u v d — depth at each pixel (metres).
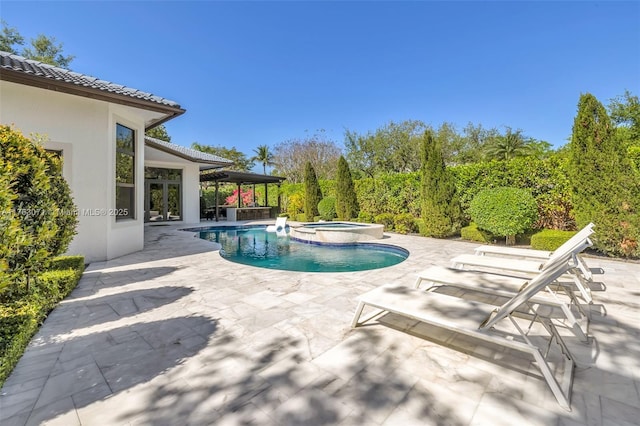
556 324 3.32
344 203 15.79
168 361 2.56
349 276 5.43
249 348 2.79
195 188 17.36
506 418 1.87
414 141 28.64
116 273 5.68
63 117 6.32
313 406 1.98
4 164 2.91
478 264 4.73
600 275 5.46
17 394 2.11
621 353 2.69
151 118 8.32
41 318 3.41
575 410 1.95
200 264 6.50
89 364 2.52
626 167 6.79
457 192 11.19
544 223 9.05
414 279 5.23
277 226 14.47
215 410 1.95
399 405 1.99
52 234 3.36
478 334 2.33
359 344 2.86
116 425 1.82
